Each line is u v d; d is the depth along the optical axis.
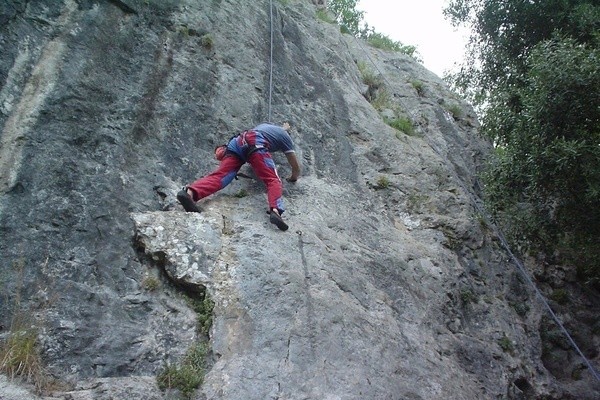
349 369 5.40
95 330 4.95
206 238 5.86
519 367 7.34
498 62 10.76
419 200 8.60
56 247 5.23
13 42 5.99
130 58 6.80
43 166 5.54
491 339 7.46
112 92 6.41
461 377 6.34
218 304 5.41
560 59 6.79
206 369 5.01
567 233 7.99
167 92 6.89
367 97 10.63
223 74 7.62
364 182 8.23
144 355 4.99
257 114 7.63
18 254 5.03
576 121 6.93
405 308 6.69
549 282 9.34
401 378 5.68
